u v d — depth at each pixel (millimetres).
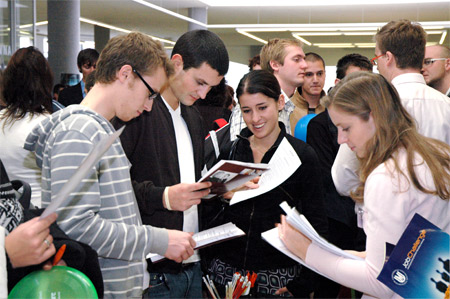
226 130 2434
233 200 1833
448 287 1239
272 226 1903
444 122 2021
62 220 1248
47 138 1355
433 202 1283
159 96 1888
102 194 1348
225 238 1653
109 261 1382
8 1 5387
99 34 10688
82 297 1048
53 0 8688
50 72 2252
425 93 2072
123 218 1383
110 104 1432
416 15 9258
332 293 2389
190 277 1910
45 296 1026
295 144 1977
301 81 2947
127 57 1407
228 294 1701
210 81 1895
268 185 1833
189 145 2008
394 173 1291
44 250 989
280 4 9297
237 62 10148
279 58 2926
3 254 948
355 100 1379
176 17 8648
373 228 1302
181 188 1637
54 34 8727
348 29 8859
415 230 1250
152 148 1794
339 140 1476
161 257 1633
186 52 1861
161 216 1761
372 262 1306
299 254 1479
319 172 1966
